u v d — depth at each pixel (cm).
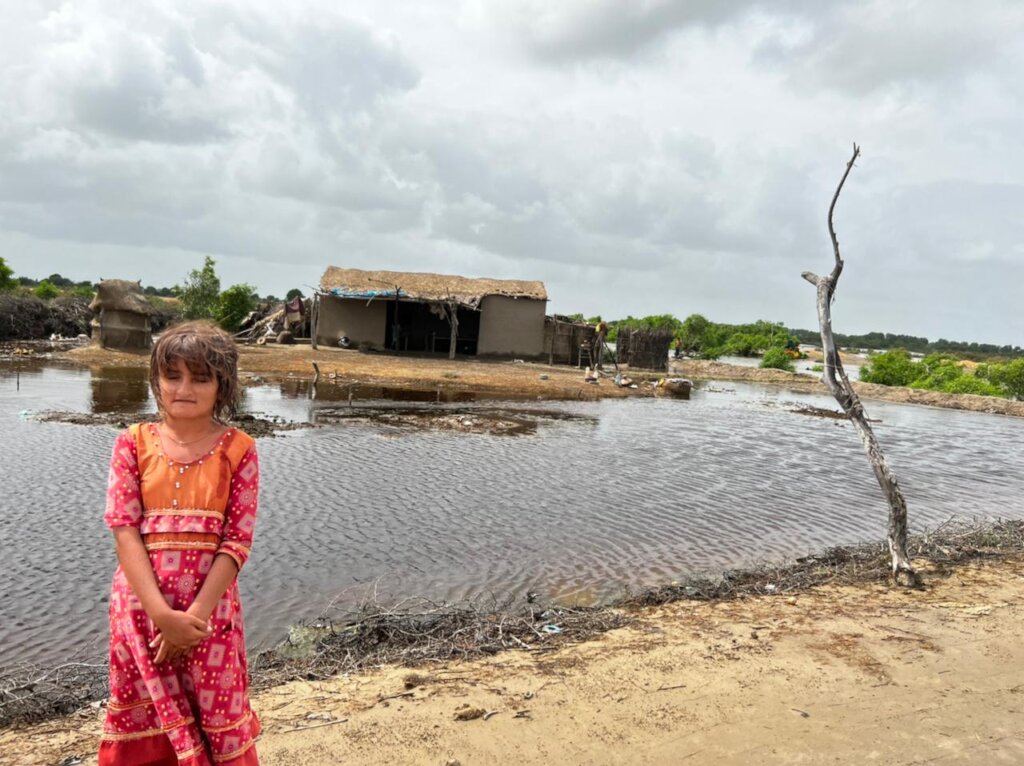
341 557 779
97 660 533
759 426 2245
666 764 373
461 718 415
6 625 587
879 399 3862
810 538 971
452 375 2934
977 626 588
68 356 2866
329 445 1409
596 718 420
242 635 269
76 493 963
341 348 3828
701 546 901
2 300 3747
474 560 796
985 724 423
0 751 382
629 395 2956
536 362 3959
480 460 1365
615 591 723
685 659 512
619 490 1189
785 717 426
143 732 254
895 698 454
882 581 721
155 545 249
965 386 4034
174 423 260
